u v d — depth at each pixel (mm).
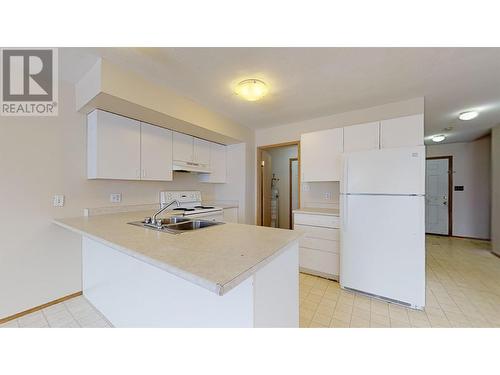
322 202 3383
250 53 1749
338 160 2758
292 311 1387
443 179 5277
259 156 4059
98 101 1960
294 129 3629
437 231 5340
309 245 2879
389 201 2152
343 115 3125
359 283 2316
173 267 869
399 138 2363
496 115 3324
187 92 2438
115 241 1254
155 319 1394
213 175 3662
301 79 2166
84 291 2217
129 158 2361
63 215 2135
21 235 1902
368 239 2262
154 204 2961
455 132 4332
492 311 2004
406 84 2283
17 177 1885
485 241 4734
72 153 2182
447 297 2281
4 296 1823
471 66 1952
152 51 1713
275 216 5445
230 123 3363
